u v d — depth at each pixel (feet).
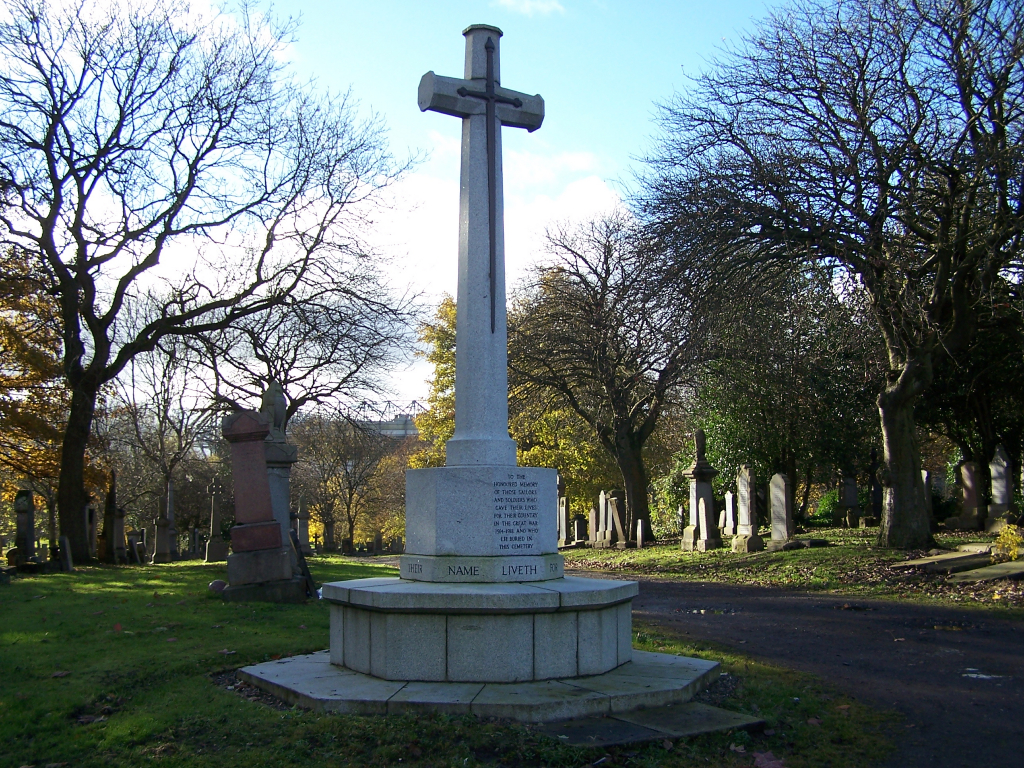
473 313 28.55
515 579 26.35
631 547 111.24
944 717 23.65
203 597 45.24
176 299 84.17
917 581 56.54
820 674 29.37
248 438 46.78
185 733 20.52
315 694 22.63
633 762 19.01
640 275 78.18
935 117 61.21
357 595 25.16
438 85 29.17
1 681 25.08
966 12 57.72
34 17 73.41
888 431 71.00
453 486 26.71
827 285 70.49
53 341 88.28
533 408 115.34
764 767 19.17
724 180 68.13
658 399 108.88
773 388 103.40
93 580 56.59
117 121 77.10
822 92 64.03
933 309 65.00
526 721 21.35
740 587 62.69
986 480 100.63
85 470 95.86
